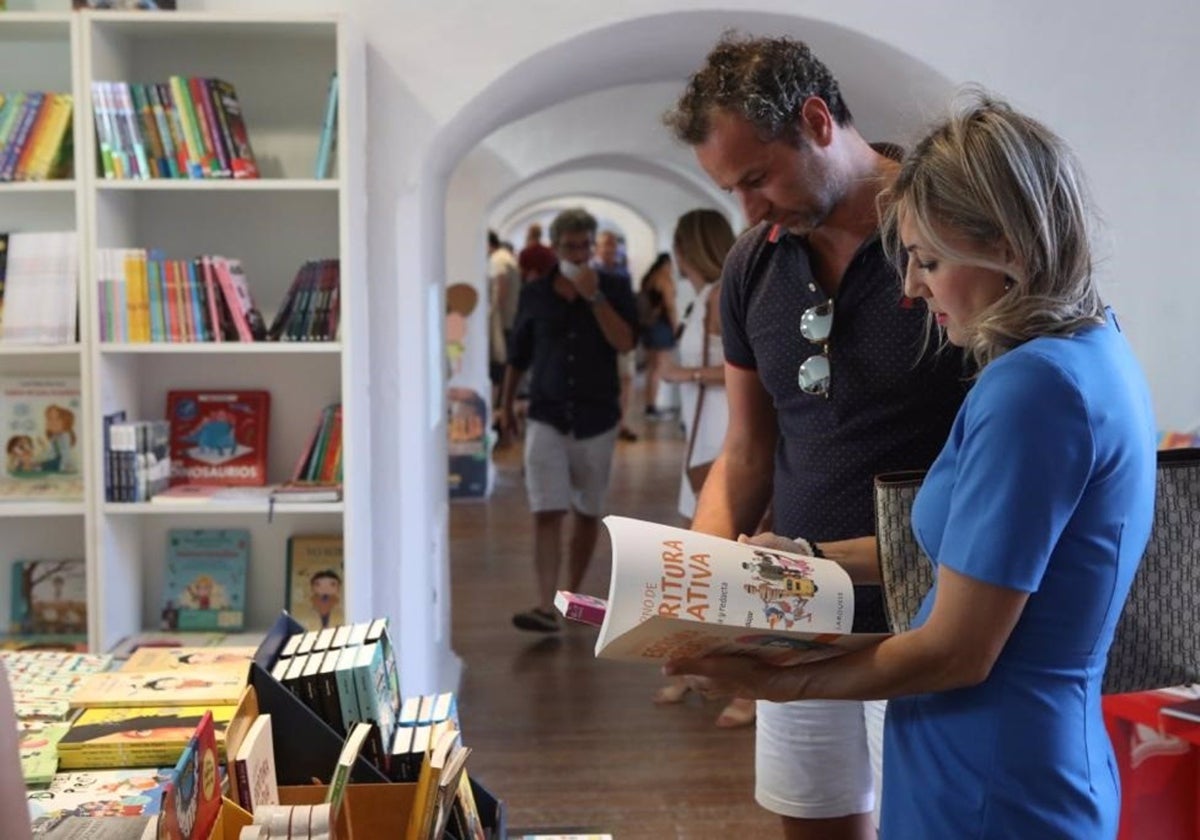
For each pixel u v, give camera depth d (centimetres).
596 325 570
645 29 406
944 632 156
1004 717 159
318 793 179
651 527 169
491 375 1216
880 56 410
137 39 384
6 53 386
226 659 237
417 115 392
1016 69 402
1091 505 155
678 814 387
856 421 231
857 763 250
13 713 125
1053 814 158
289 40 385
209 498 365
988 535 151
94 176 353
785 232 236
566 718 477
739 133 213
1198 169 405
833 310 229
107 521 363
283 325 365
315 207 393
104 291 357
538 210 2070
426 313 417
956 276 160
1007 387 152
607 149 862
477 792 202
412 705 205
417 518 408
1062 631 158
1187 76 403
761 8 393
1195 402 411
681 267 522
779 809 252
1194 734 266
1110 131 405
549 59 406
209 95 356
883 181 221
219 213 392
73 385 387
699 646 167
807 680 169
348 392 361
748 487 261
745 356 255
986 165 154
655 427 1424
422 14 390
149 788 188
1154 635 182
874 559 212
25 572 390
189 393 393
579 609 168
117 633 372
